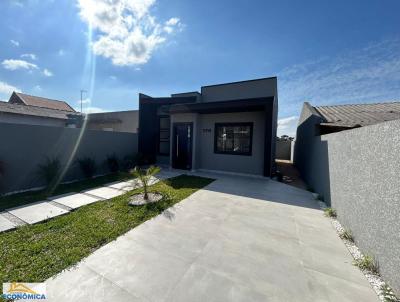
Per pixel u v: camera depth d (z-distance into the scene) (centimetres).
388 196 215
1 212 407
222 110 843
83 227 340
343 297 194
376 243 233
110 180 718
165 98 1035
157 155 1149
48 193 548
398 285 189
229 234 323
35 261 246
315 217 400
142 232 327
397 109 777
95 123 1734
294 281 216
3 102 1284
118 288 203
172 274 226
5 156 545
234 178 784
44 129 636
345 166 360
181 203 475
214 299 190
